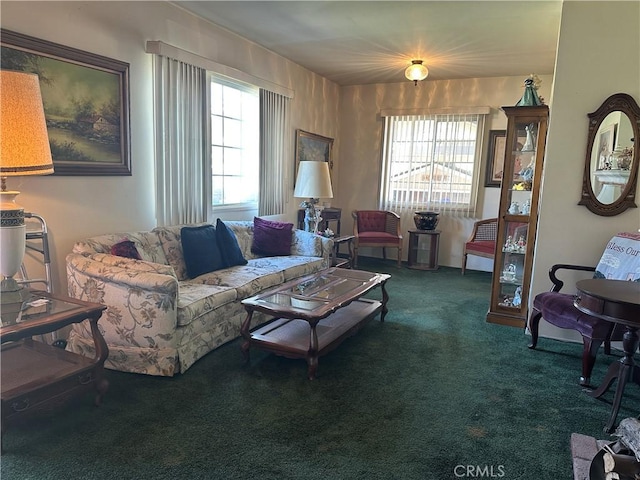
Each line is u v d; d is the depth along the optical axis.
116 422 2.02
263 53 4.53
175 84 3.46
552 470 1.79
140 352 2.47
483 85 5.61
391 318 3.68
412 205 6.16
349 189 6.57
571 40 3.05
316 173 4.30
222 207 4.22
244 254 4.05
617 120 3.01
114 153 3.07
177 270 3.29
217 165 4.17
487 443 1.95
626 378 2.12
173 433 1.95
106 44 2.95
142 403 2.19
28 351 2.24
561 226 3.24
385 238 5.68
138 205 3.32
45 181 2.66
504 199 3.57
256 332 2.81
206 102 3.77
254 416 2.10
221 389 2.36
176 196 3.58
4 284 2.08
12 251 2.04
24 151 2.00
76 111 2.78
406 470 1.75
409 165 6.11
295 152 5.34
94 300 2.55
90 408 2.13
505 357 2.93
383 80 5.97
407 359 2.84
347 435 1.98
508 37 3.96
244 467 1.74
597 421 2.16
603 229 3.14
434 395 2.37
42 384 1.90
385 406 2.24
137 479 1.66
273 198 4.89
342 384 2.46
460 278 5.27
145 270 2.47
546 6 3.25
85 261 2.56
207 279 3.21
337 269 3.67
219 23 3.82
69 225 2.83
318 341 2.65
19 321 1.88
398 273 5.46
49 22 2.59
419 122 5.98
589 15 2.99
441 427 2.07
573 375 2.68
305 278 3.31
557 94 3.13
